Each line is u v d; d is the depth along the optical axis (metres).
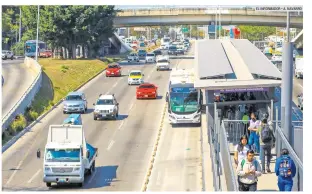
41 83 116.62
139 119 90.81
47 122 88.75
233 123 51.34
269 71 60.00
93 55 184.38
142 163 63.34
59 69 138.38
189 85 83.44
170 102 83.31
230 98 57.56
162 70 158.00
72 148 53.56
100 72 155.12
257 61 65.38
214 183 40.88
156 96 112.19
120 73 148.12
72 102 96.62
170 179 55.78
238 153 37.44
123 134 79.81
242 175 35.81
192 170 58.97
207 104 56.22
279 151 43.94
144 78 141.75
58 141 55.47
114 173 59.03
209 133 57.53
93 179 56.66
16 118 83.88
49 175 52.97
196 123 85.00
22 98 91.56
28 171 60.44
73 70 143.12
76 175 52.97
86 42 178.25
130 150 70.06
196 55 72.31
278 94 58.25
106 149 70.88
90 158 57.47
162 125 84.88
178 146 70.88
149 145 72.75
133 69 161.38
